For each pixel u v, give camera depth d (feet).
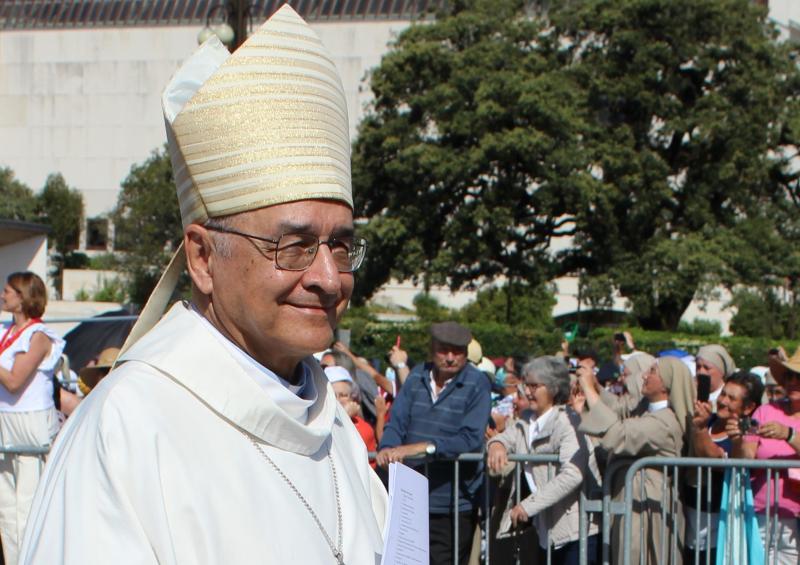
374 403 24.41
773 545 16.16
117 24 170.40
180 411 5.52
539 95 79.82
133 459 5.18
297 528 5.73
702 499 16.60
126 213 122.21
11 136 172.45
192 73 6.23
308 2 162.20
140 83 169.37
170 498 5.25
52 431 18.56
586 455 16.94
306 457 6.11
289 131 5.80
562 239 144.25
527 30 86.53
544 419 17.66
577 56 94.68
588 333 83.56
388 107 88.74
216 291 5.89
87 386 22.86
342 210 5.94
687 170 91.50
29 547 5.17
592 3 87.51
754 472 16.21
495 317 109.09
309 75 5.99
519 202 87.61
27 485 18.21
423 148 82.33
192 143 5.85
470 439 17.62
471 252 85.15
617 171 84.74
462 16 85.92
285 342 5.80
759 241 85.92
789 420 16.69
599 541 17.20
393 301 147.74
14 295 18.40
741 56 87.30
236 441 5.69
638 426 16.21
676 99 87.86
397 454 17.25
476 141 83.05
